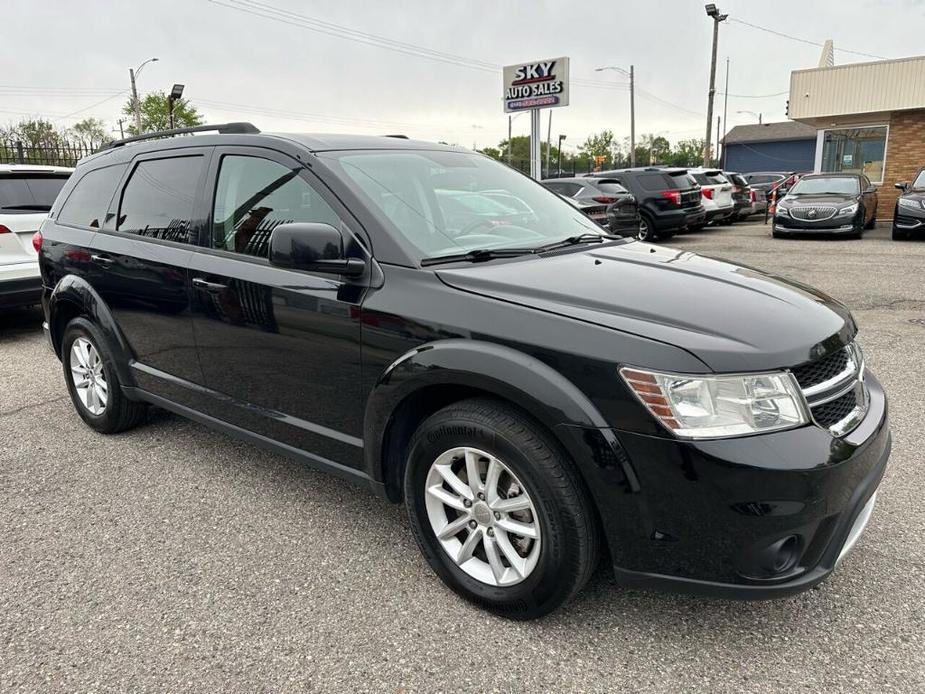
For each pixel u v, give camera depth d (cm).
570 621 242
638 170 1448
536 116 2059
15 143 1606
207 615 250
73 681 218
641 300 231
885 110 1814
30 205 675
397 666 223
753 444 197
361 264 262
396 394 249
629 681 214
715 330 212
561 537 220
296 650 231
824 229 1411
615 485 206
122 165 393
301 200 292
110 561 286
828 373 224
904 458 367
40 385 532
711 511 199
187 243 337
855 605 248
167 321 346
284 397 299
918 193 1350
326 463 291
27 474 370
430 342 240
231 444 408
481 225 304
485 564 251
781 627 238
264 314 294
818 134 2006
